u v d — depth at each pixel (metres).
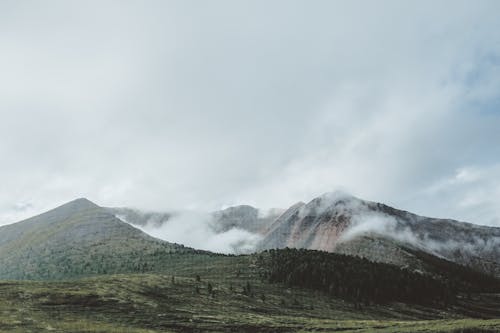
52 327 97.94
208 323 125.31
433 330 105.62
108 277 180.00
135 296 146.62
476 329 102.00
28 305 116.75
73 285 149.62
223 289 197.88
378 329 118.44
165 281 188.00
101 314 120.19
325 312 191.25
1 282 139.75
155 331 108.56
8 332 89.06
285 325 129.88
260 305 180.12
